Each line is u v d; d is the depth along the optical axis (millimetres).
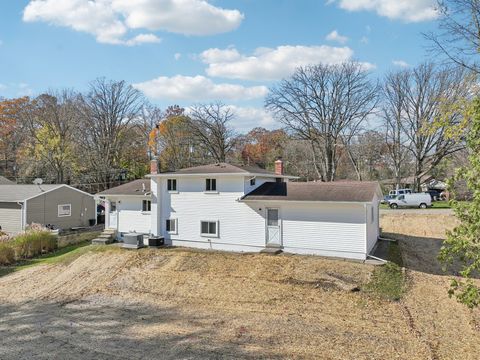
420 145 50094
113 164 58094
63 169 55156
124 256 24234
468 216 6582
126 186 31172
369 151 60875
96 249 26094
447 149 44688
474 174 6324
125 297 18359
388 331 13375
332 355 11688
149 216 28094
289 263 20844
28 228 30172
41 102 59750
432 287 17781
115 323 15008
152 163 27938
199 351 12156
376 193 25000
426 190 62938
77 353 12242
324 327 13891
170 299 17719
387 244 26219
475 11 17016
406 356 11492
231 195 25000
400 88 50969
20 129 64688
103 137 56781
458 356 11375
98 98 58469
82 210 39406
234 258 22469
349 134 50000
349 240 21609
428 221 36281
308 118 49750
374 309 15367
